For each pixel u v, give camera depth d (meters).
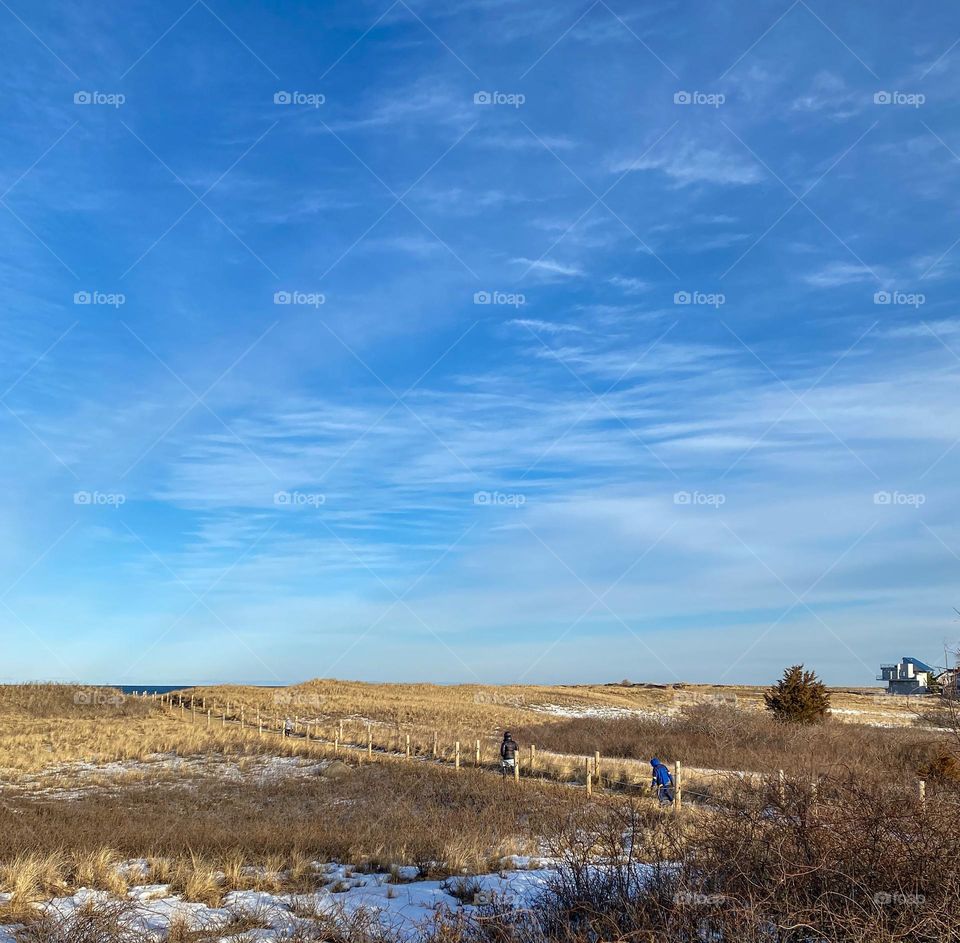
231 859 12.22
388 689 79.00
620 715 64.81
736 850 6.47
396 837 14.52
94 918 8.00
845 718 57.66
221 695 64.75
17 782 28.03
